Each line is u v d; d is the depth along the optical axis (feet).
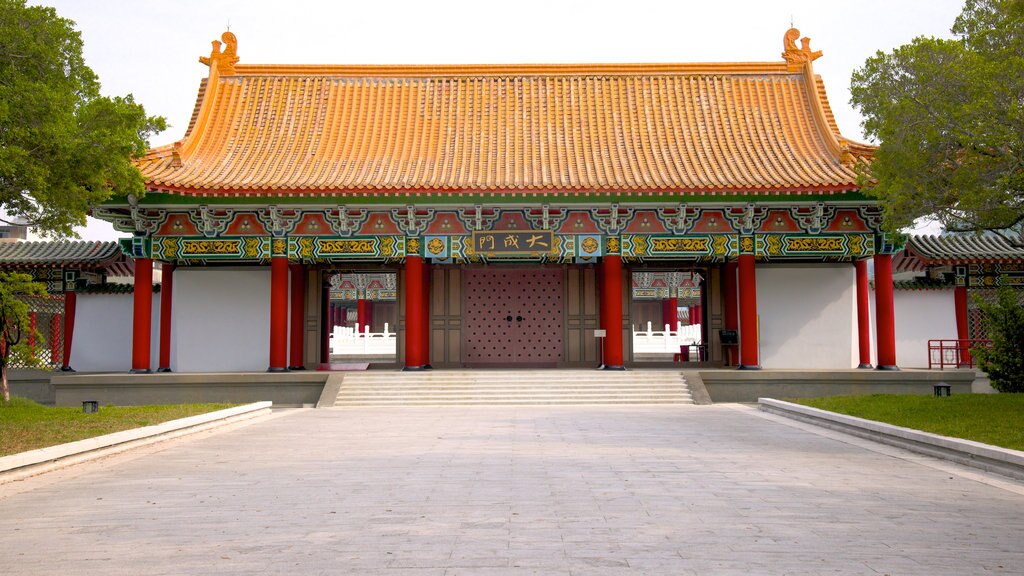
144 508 33.53
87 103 65.10
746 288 97.14
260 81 113.29
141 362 96.63
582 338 111.96
